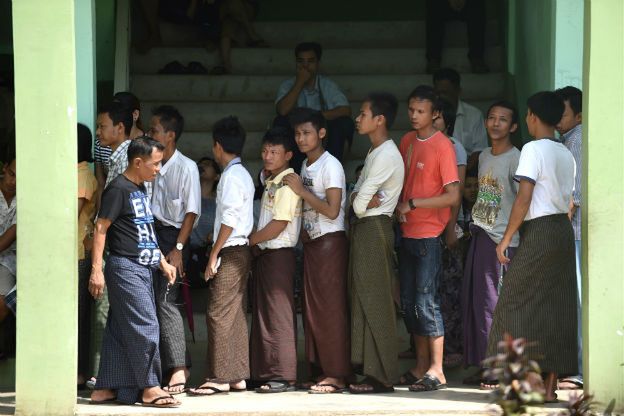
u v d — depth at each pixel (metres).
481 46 15.32
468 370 11.41
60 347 9.37
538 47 13.02
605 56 9.52
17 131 9.28
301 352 11.75
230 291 10.48
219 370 10.48
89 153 10.89
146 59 15.51
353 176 14.00
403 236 10.62
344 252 10.66
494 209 10.70
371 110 10.47
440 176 10.52
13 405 9.91
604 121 9.53
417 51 15.72
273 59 15.62
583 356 9.73
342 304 10.61
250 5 15.80
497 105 10.73
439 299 10.66
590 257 9.55
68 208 9.34
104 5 14.04
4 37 14.54
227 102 15.20
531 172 9.78
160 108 10.64
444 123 11.84
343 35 16.23
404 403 9.85
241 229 10.49
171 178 10.56
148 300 9.87
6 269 11.09
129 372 9.87
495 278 10.66
